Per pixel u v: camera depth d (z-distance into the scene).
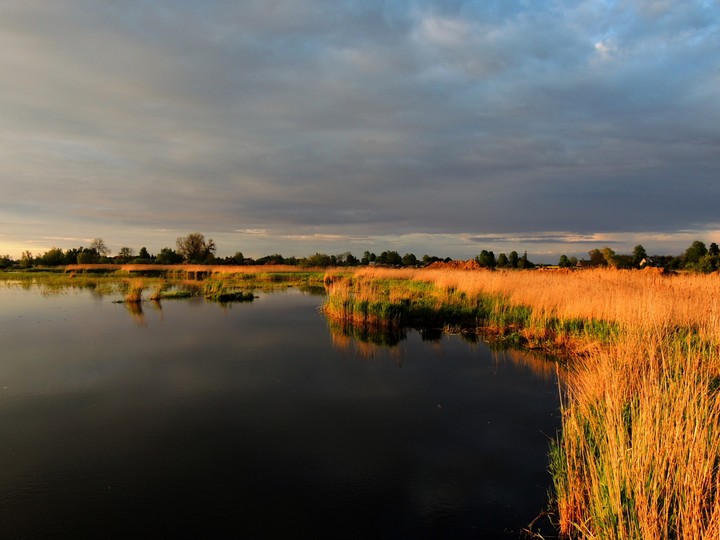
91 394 8.80
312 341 13.59
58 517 4.95
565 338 12.52
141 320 17.33
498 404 8.17
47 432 7.08
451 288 22.02
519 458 6.18
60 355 11.77
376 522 4.86
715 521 3.30
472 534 4.64
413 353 12.04
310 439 6.82
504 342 13.12
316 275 44.53
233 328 15.66
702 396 4.65
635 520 3.74
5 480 5.69
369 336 14.34
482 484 5.56
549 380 9.52
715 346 8.06
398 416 7.68
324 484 5.59
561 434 6.87
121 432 7.09
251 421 7.50
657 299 11.34
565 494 4.82
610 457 4.32
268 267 53.62
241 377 9.89
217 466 6.03
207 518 4.93
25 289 30.56
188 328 15.64
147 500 5.27
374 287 23.81
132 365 10.82
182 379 9.76
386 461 6.15
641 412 4.67
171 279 41.09
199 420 7.55
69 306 21.41
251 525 4.82
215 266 52.34
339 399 8.52
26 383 9.45
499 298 17.48
